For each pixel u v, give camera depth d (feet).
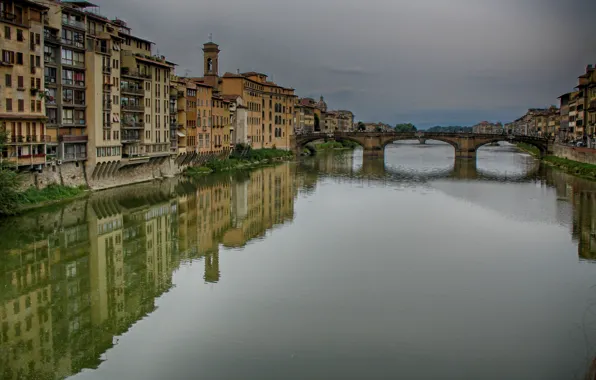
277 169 477.77
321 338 119.96
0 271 163.02
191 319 130.11
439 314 132.57
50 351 115.03
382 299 142.00
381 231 219.82
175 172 393.91
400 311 134.31
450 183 386.32
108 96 300.40
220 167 443.32
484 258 179.01
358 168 502.79
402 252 186.39
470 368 107.65
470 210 268.62
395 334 121.80
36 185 252.01
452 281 156.25
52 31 261.85
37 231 208.33
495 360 110.63
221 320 129.39
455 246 195.00
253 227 228.63
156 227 224.12
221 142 477.77
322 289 149.48
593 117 481.87
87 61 286.05
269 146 611.47
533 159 629.10
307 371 106.42
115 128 309.01
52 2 262.06
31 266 168.45
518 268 167.94
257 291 148.15
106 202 269.64
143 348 116.26
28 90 239.50
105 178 308.81
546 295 145.07
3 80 224.74
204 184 358.64
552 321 128.36
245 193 326.85
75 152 280.92
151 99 347.97
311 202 296.71
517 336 120.67
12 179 219.00
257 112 581.53
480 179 412.57
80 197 273.13
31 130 241.96
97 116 291.38
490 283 154.20
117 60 308.60
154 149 354.54
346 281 155.94
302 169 484.33
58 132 267.39
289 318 130.52
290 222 239.50
